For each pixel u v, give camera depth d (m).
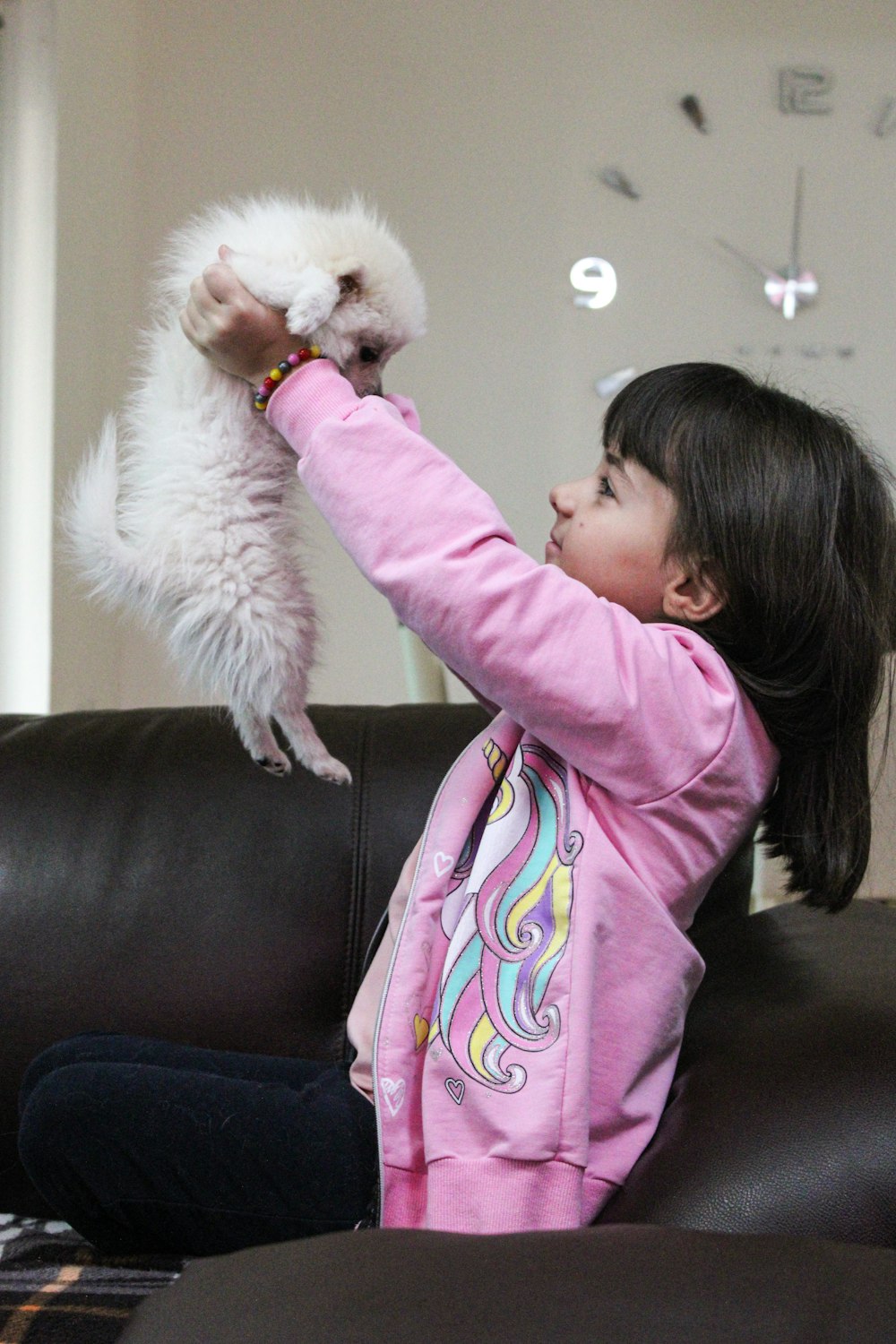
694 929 1.25
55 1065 1.06
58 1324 0.86
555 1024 0.83
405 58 3.57
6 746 1.30
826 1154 0.75
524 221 3.62
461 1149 0.81
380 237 1.05
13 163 2.61
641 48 3.63
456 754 1.28
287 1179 0.91
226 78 3.51
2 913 1.21
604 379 3.65
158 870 1.23
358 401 0.94
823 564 0.93
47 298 2.61
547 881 0.87
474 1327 0.48
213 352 0.94
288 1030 1.20
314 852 1.24
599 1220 0.83
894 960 1.02
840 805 0.97
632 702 0.86
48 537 2.60
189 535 0.95
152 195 3.49
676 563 0.95
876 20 3.65
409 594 0.88
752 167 3.66
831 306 3.68
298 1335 0.48
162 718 1.35
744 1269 0.54
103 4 3.01
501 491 3.65
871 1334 0.48
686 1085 0.88
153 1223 0.96
